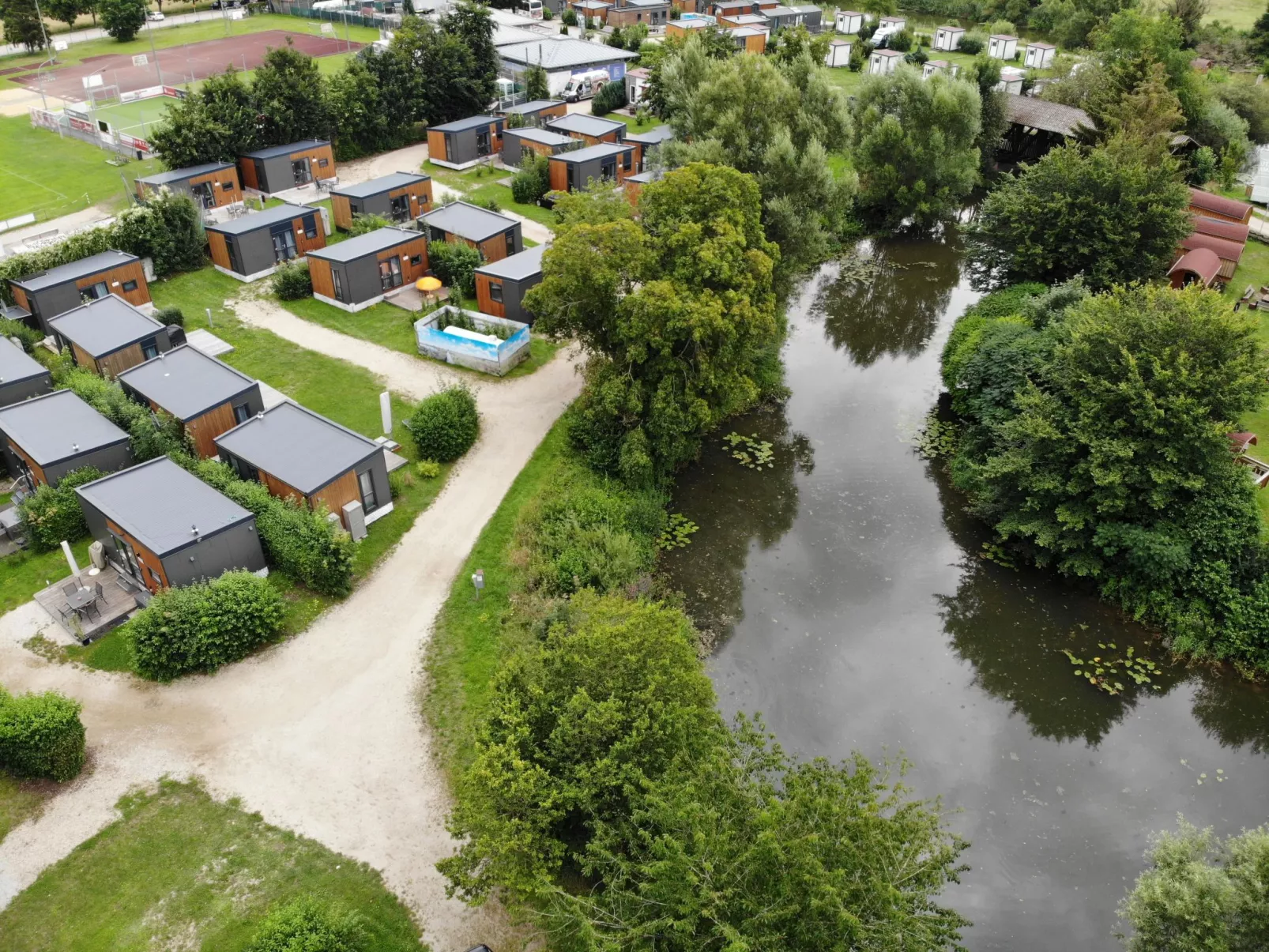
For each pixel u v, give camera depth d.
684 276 42.94
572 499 41.28
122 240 58.38
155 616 31.50
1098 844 30.09
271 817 27.41
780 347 60.03
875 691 35.59
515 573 37.66
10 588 35.75
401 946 24.17
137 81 103.50
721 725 25.36
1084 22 129.25
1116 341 38.50
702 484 47.12
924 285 71.06
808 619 38.88
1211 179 82.81
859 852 19.11
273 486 38.00
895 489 47.06
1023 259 58.72
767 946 17.70
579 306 44.22
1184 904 21.73
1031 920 27.69
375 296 58.47
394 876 25.89
